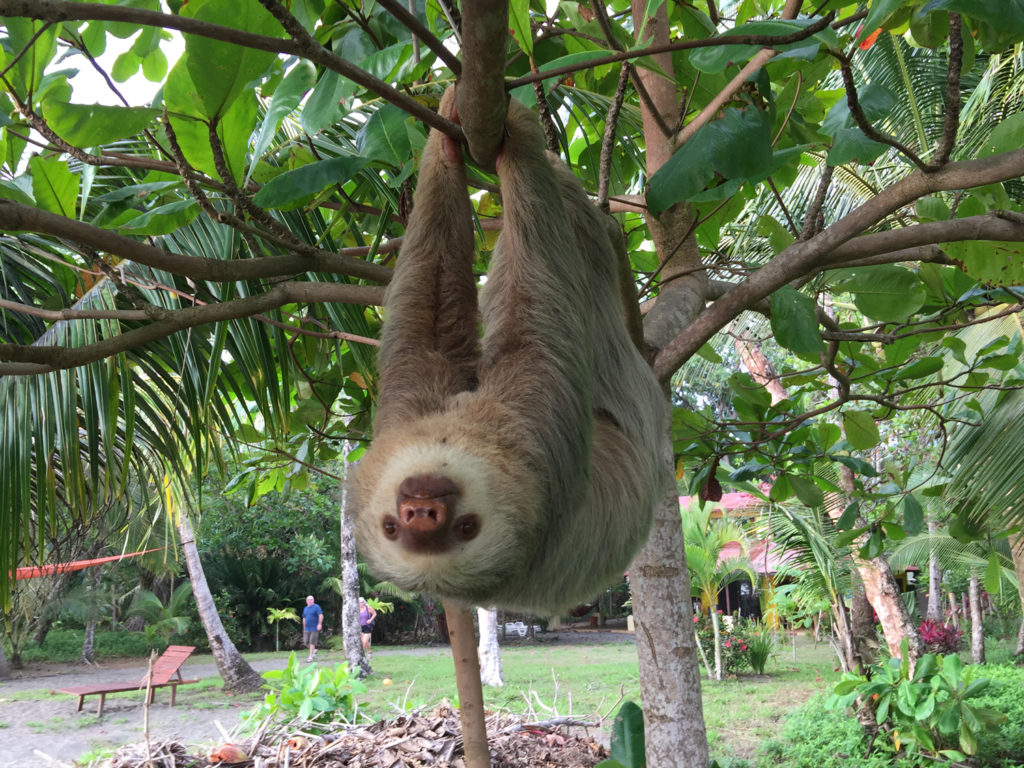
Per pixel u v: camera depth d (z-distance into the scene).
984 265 3.96
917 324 4.59
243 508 29.92
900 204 3.23
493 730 8.20
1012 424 7.73
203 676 25.50
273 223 2.92
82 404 4.88
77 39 2.59
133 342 3.08
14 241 4.36
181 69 2.62
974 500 8.06
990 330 8.12
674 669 5.11
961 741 10.94
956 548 17.84
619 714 5.21
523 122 2.59
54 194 3.03
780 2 4.80
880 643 20.12
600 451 2.97
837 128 3.15
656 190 2.81
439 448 2.33
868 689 12.04
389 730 7.90
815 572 16.33
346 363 5.82
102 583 32.34
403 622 35.75
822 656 26.00
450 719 8.12
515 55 3.62
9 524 4.38
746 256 9.88
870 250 3.66
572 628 41.47
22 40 2.58
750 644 22.47
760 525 16.28
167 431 5.57
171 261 2.80
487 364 2.61
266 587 33.09
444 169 2.76
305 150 4.14
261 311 3.40
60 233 2.58
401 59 3.00
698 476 6.02
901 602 14.97
